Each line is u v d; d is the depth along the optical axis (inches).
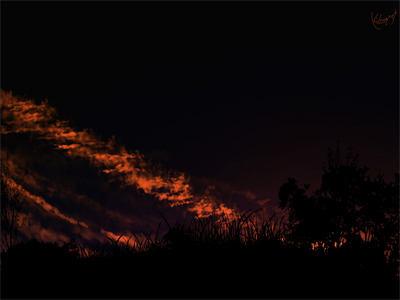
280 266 151.7
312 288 143.3
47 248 155.4
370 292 145.2
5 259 152.8
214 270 149.3
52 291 142.3
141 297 138.1
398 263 160.6
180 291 140.7
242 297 137.8
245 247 159.9
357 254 160.1
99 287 143.3
